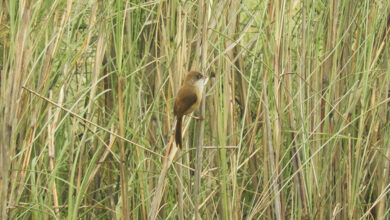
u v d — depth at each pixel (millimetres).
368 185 8453
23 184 7008
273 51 7691
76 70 8523
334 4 8203
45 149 7891
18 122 6973
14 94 6293
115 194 8758
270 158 7707
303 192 7973
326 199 8180
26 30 6285
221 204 8023
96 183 8508
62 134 8148
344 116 8023
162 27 7699
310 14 8148
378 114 8555
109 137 8398
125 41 8133
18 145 7465
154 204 7117
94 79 7457
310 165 7965
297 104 8070
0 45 7832
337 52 8258
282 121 7992
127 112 7688
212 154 8195
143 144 7785
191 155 8656
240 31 8648
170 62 7398
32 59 7574
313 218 8070
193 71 6859
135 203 8234
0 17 7707
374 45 8562
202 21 7297
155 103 7746
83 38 8172
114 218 8250
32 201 7387
